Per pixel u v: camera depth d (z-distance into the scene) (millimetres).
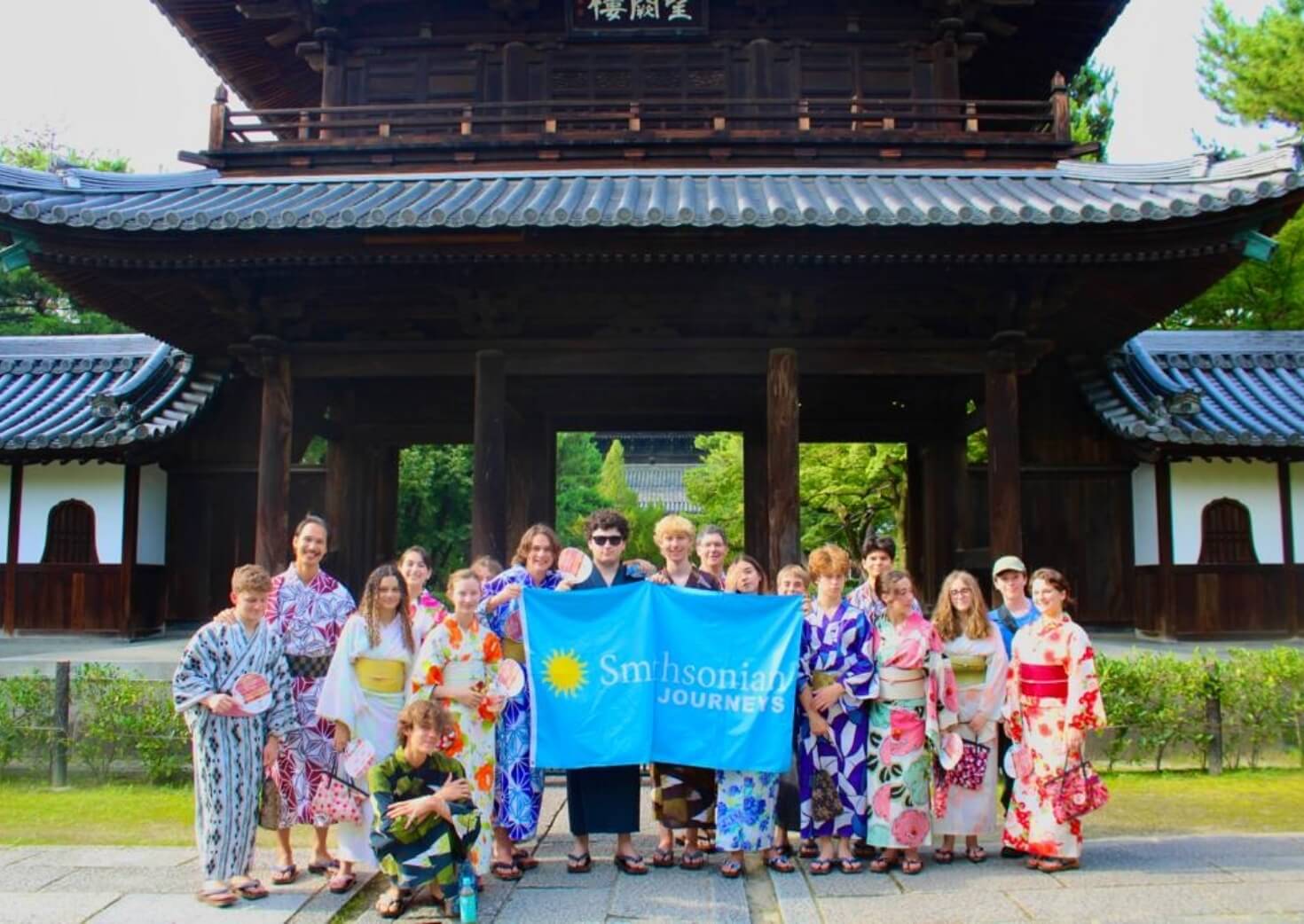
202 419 14508
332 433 14562
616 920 5480
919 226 9500
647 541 34312
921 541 16297
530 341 11234
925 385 14867
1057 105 12039
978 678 6609
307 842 7344
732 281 10945
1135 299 11898
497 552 10977
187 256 10234
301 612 6324
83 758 9242
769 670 6285
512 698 6340
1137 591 14016
